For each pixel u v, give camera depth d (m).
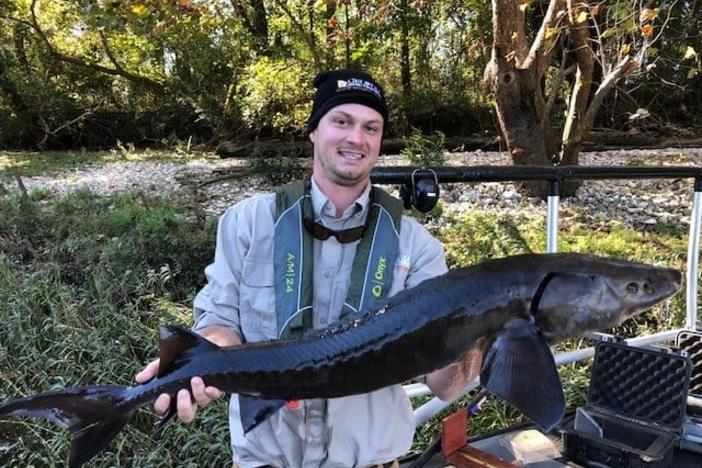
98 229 8.37
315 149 2.39
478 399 3.44
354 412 2.35
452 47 19.77
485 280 2.04
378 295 2.33
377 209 2.41
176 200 10.66
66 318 5.95
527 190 10.46
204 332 2.32
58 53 20.88
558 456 3.55
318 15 16.23
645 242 8.33
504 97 10.45
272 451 2.37
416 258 2.43
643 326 5.96
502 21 10.04
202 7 9.72
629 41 10.59
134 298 6.64
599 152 16.52
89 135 22.03
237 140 18.84
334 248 2.37
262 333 2.35
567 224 9.23
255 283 2.36
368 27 15.84
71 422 2.07
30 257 8.06
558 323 2.00
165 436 4.57
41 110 21.47
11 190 11.31
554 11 9.55
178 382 2.10
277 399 2.13
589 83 10.45
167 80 21.06
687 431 3.59
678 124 18.75
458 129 19.89
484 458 3.29
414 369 2.09
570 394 4.66
